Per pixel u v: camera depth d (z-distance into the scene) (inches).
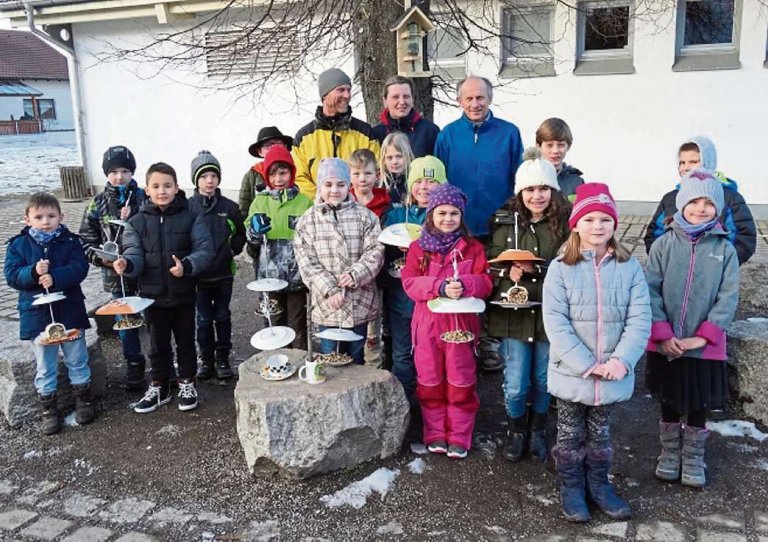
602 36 393.4
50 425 165.9
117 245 180.1
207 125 517.7
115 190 199.5
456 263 143.3
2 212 553.3
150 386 179.8
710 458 144.9
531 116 424.5
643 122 403.2
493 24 301.3
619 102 405.4
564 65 411.2
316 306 160.6
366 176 166.7
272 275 183.3
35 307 164.6
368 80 238.4
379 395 143.7
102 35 533.0
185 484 141.3
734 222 155.3
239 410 140.4
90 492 140.2
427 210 146.3
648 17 385.7
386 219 168.9
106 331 237.3
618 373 120.0
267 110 494.3
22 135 1610.5
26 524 129.6
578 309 124.5
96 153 561.9
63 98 1740.9
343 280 150.1
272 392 139.9
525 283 141.9
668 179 404.8
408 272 146.7
